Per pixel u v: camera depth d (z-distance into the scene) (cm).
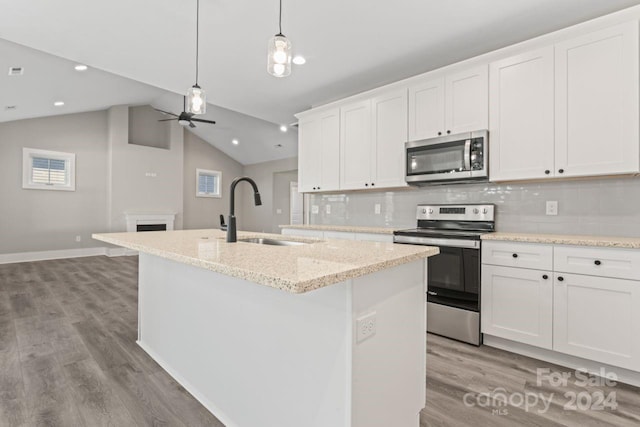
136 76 344
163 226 773
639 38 203
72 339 256
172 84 365
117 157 714
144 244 171
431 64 318
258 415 143
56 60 390
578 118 224
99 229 707
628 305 187
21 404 172
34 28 254
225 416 161
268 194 939
